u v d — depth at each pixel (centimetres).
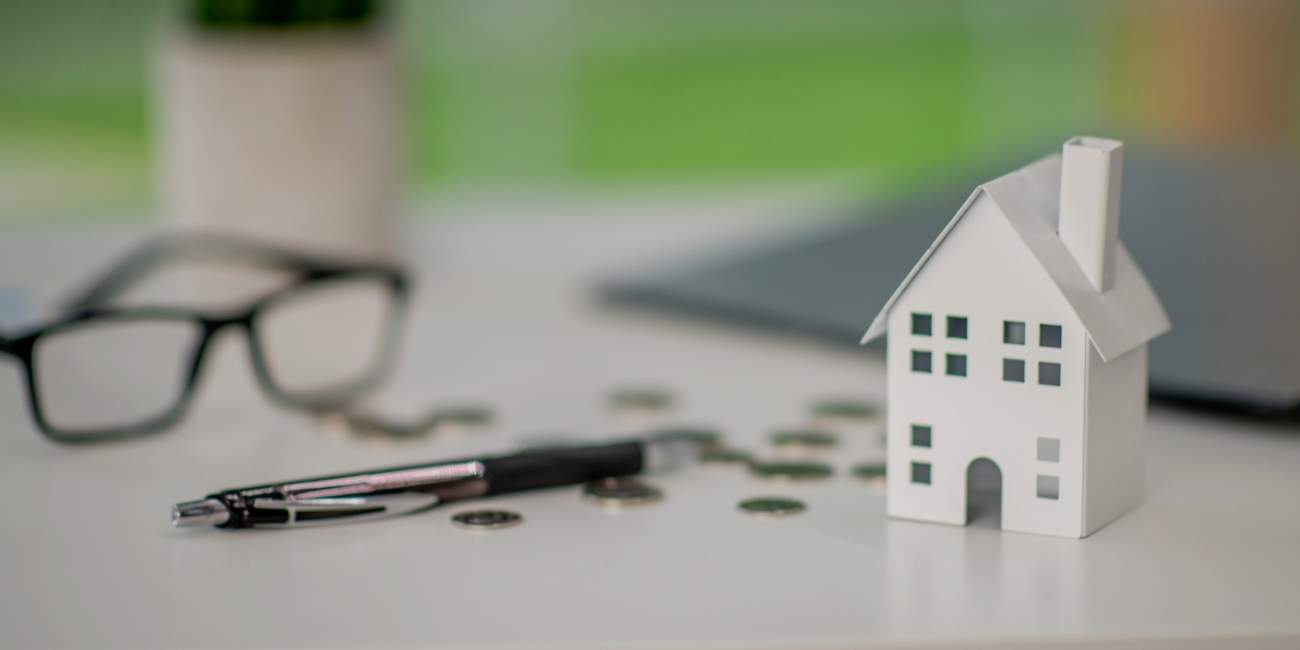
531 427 77
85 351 94
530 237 134
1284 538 58
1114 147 56
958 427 59
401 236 107
